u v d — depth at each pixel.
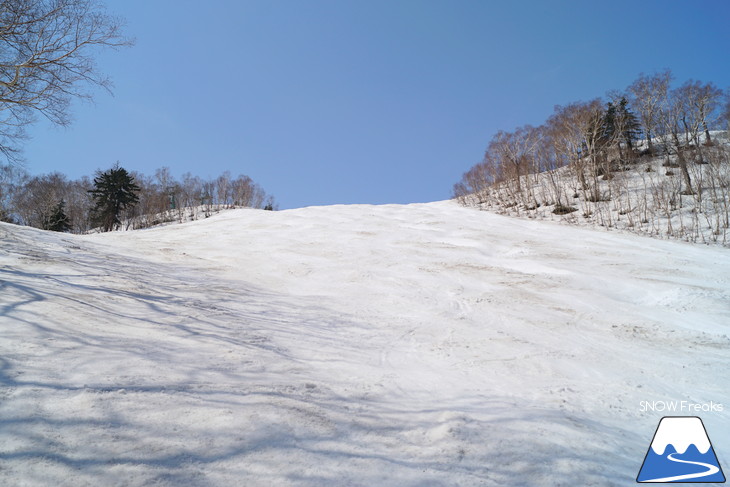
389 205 37.59
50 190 44.16
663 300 11.40
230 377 4.75
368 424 3.96
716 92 40.59
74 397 3.67
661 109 43.31
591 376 6.23
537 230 24.44
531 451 3.64
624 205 30.27
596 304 11.03
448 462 3.36
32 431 3.09
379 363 6.20
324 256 16.27
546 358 6.97
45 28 9.68
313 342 6.84
